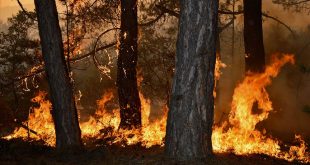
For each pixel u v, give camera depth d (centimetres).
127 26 1364
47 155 893
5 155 877
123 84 1370
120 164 809
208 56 795
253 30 1548
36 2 877
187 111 797
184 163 786
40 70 1655
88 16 1459
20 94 1841
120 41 1375
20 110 1806
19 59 1831
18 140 1136
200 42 788
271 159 1025
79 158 859
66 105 898
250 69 1566
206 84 798
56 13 890
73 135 905
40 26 880
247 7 1554
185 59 795
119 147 1062
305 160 1141
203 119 802
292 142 1484
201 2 788
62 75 894
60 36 895
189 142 799
